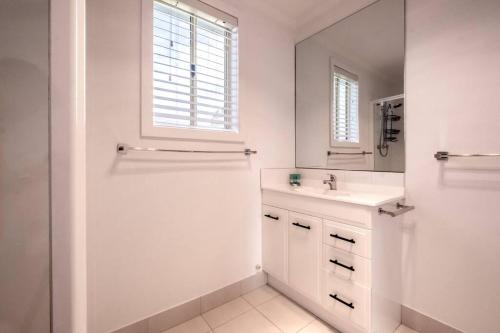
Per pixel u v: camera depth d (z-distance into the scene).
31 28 0.52
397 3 1.46
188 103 1.48
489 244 1.13
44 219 0.53
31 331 0.53
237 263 1.72
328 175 1.81
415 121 1.38
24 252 0.54
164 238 1.38
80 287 0.55
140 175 1.29
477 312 1.17
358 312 1.22
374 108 1.59
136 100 1.28
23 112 0.53
